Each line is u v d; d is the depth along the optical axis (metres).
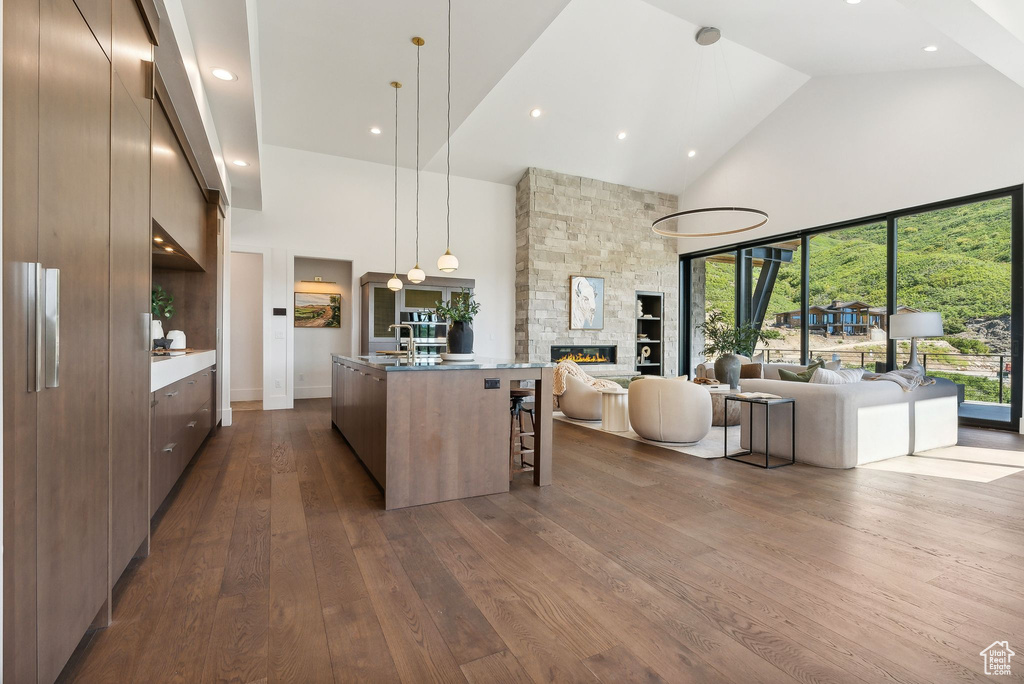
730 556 2.14
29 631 1.09
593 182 8.19
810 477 3.38
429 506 2.79
